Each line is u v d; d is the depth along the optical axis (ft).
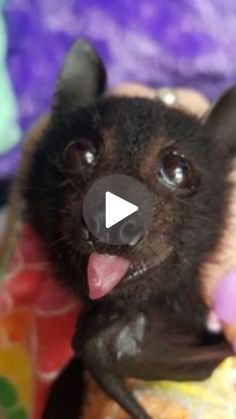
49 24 0.96
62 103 0.60
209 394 0.58
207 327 0.61
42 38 0.96
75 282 0.56
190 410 0.57
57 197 0.54
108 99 0.57
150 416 0.56
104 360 0.53
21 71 0.95
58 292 0.67
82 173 0.52
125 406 0.55
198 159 0.54
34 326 0.67
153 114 0.54
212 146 0.56
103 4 0.95
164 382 0.59
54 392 0.62
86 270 0.52
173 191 0.52
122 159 0.51
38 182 0.57
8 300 0.69
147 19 0.95
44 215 0.56
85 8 0.95
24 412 0.64
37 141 0.62
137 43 0.95
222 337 0.61
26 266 0.70
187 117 0.57
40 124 0.68
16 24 0.96
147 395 0.58
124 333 0.54
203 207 0.54
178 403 0.58
